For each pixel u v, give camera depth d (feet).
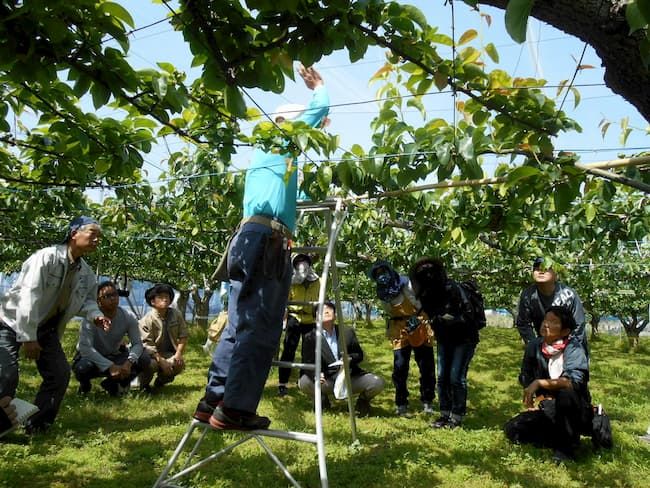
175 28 6.88
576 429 13.44
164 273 48.26
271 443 13.79
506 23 3.66
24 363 24.13
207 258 31.58
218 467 12.03
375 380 17.66
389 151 10.22
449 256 30.55
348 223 23.84
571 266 27.45
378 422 16.65
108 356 19.62
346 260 28.14
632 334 63.62
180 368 21.13
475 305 16.26
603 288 38.52
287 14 6.39
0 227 25.98
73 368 18.97
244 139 10.89
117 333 19.60
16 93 9.80
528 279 31.32
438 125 9.69
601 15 5.68
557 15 5.92
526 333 16.17
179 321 21.80
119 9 6.64
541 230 21.57
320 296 10.42
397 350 18.28
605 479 12.17
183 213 23.21
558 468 12.76
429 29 7.28
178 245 30.96
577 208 16.38
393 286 18.11
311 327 19.54
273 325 9.02
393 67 9.38
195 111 10.77
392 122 10.22
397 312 18.37
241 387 8.63
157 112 8.70
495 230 14.99
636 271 28.86
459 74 7.97
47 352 13.89
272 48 6.71
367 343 44.34
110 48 7.22
